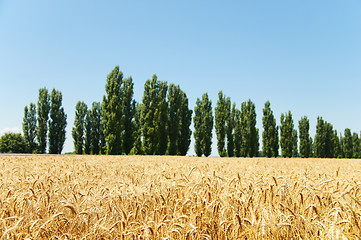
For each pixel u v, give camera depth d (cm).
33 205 326
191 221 286
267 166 1095
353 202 312
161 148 5053
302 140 6450
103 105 4909
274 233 264
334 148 7162
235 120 5606
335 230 240
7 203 343
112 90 4934
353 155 7656
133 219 311
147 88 5084
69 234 275
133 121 5112
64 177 588
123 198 366
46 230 274
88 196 380
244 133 5547
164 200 351
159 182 467
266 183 410
